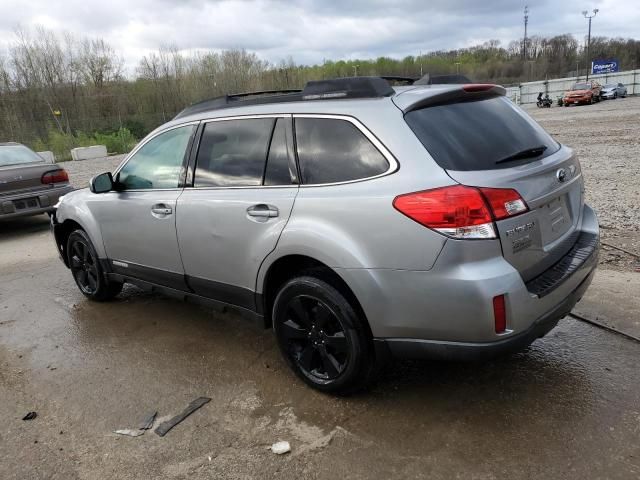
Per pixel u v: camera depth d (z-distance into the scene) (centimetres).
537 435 279
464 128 293
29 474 277
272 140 339
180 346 414
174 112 5397
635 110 2797
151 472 273
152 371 377
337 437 289
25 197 838
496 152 286
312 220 305
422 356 284
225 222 354
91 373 380
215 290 381
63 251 550
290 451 281
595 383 323
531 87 5641
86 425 317
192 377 364
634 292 454
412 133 280
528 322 269
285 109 336
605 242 595
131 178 446
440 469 260
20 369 396
